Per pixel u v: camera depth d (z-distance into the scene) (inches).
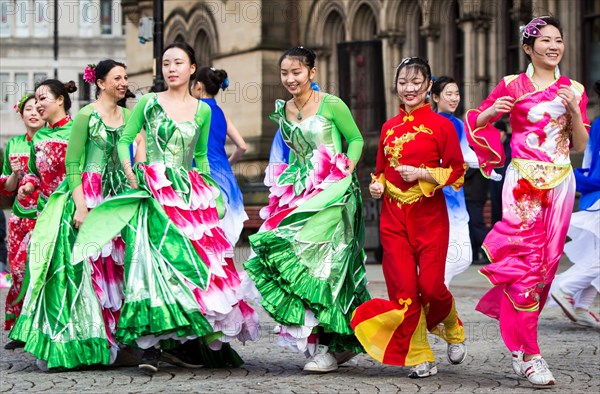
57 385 268.8
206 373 285.9
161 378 277.9
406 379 274.4
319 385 265.4
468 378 275.6
